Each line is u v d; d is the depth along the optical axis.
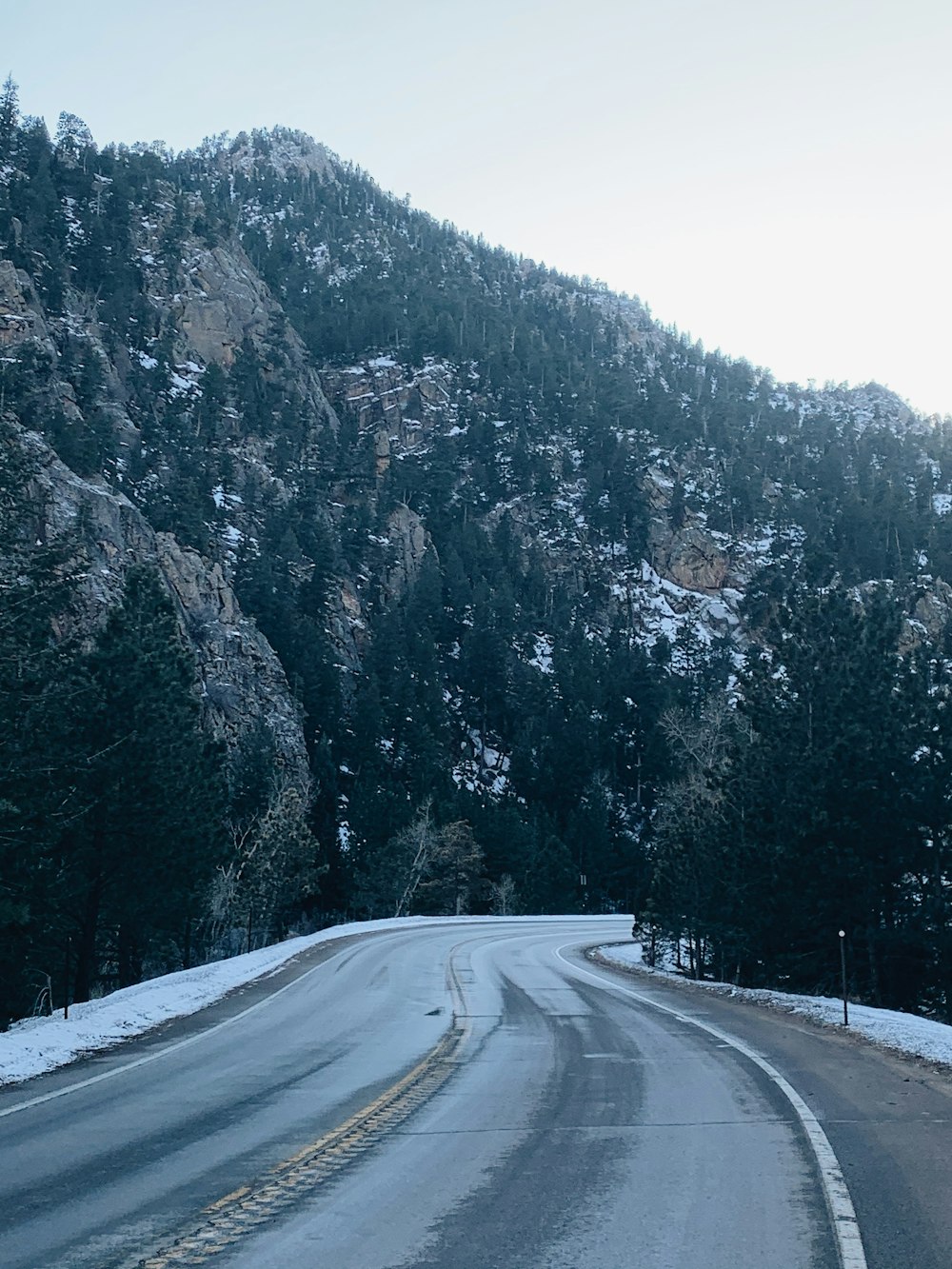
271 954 32.03
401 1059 12.36
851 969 27.36
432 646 115.81
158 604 39.47
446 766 96.94
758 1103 9.50
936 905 25.97
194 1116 9.09
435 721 107.88
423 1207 6.23
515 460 180.12
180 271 171.88
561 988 22.89
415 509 167.38
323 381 198.12
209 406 147.12
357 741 95.19
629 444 186.38
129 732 33.91
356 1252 5.42
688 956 39.06
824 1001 19.48
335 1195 6.52
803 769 27.17
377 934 44.25
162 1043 13.88
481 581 144.12
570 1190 6.59
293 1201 6.38
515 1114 9.02
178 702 38.50
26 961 31.98
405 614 127.50
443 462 174.88
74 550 33.03
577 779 105.56
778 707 29.70
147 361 152.75
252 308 178.12
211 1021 16.39
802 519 172.25
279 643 103.62
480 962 30.80
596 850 91.25
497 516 171.25
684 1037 14.46
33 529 69.81
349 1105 9.45
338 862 79.31
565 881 84.38
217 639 87.44
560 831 96.25
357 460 167.75
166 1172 7.17
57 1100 9.88
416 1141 7.95
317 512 142.38
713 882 31.45
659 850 41.22
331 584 123.19
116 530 80.75
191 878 37.62
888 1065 11.83
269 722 86.44
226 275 177.75
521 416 194.62
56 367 118.50
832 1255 5.36
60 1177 7.08
